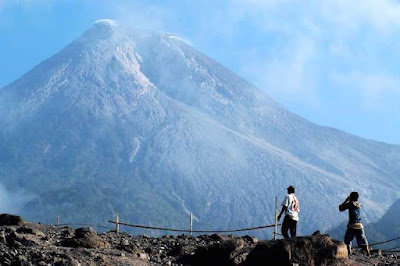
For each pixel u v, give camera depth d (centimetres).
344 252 2017
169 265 2077
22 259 1789
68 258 1881
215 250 2128
